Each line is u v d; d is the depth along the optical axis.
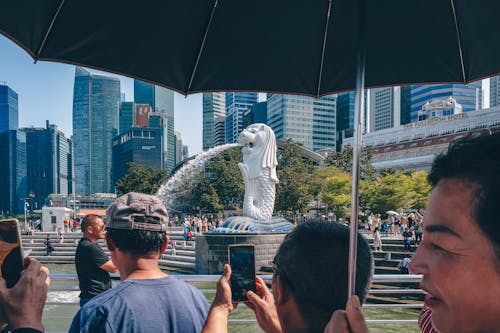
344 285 1.11
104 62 2.34
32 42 2.17
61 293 13.39
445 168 0.79
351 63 2.66
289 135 120.19
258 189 20.70
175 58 2.49
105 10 2.17
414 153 75.00
